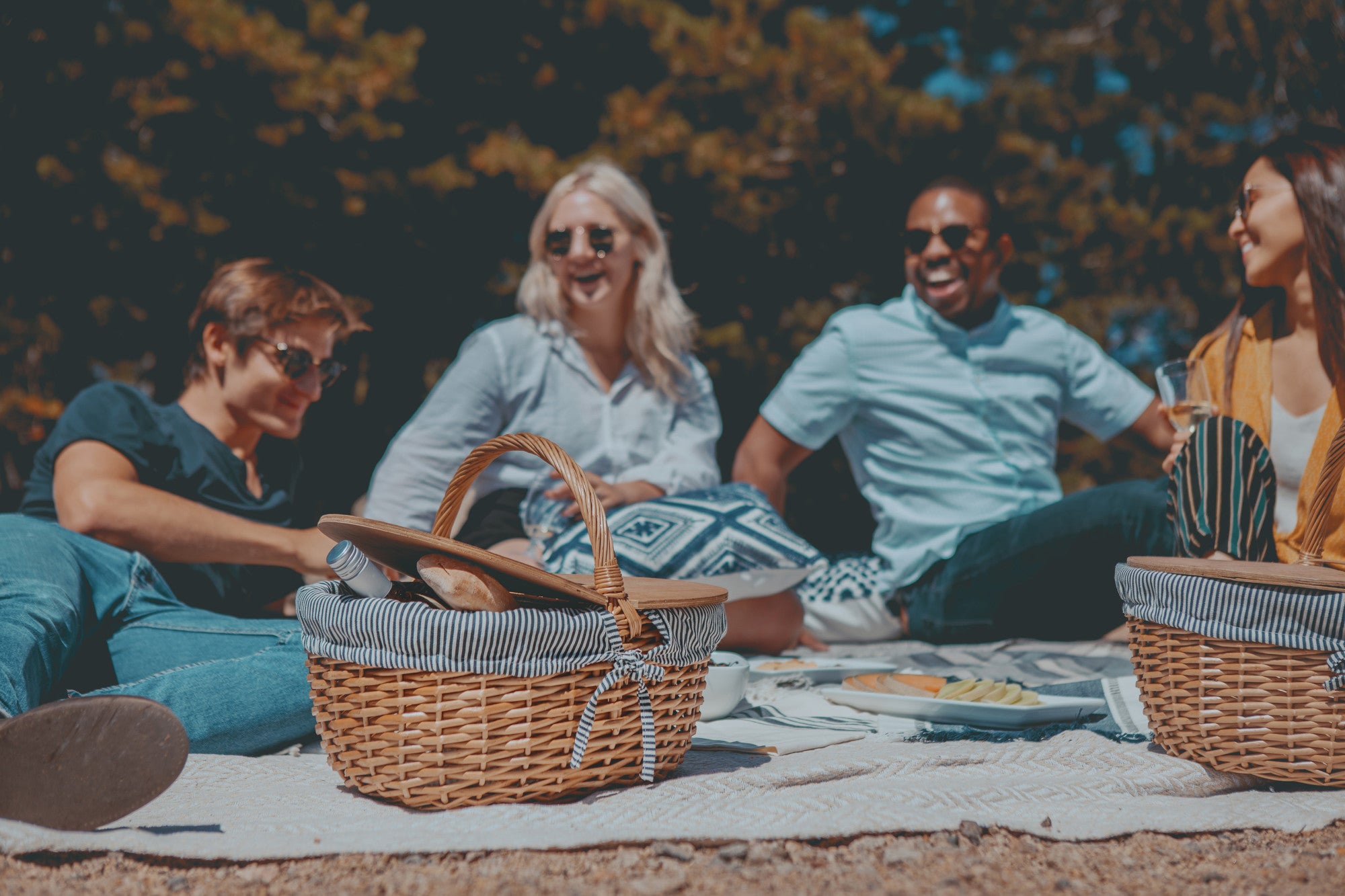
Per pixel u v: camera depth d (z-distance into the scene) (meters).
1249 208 2.48
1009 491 3.72
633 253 3.53
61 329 8.05
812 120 8.87
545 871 1.45
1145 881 1.47
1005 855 1.56
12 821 1.49
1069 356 3.93
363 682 1.63
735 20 8.94
